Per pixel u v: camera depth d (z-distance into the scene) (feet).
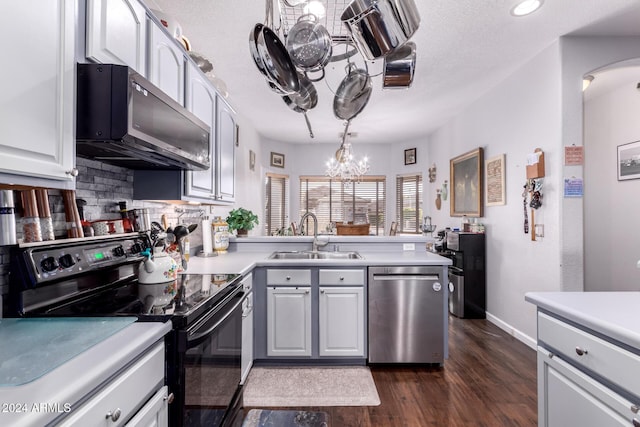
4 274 3.37
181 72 5.38
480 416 5.88
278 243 9.57
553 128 8.18
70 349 2.53
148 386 2.97
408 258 8.00
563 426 3.56
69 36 3.05
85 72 3.27
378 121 14.98
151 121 3.79
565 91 7.90
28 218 3.51
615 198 10.93
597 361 3.10
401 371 7.57
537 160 8.54
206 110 6.46
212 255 8.55
